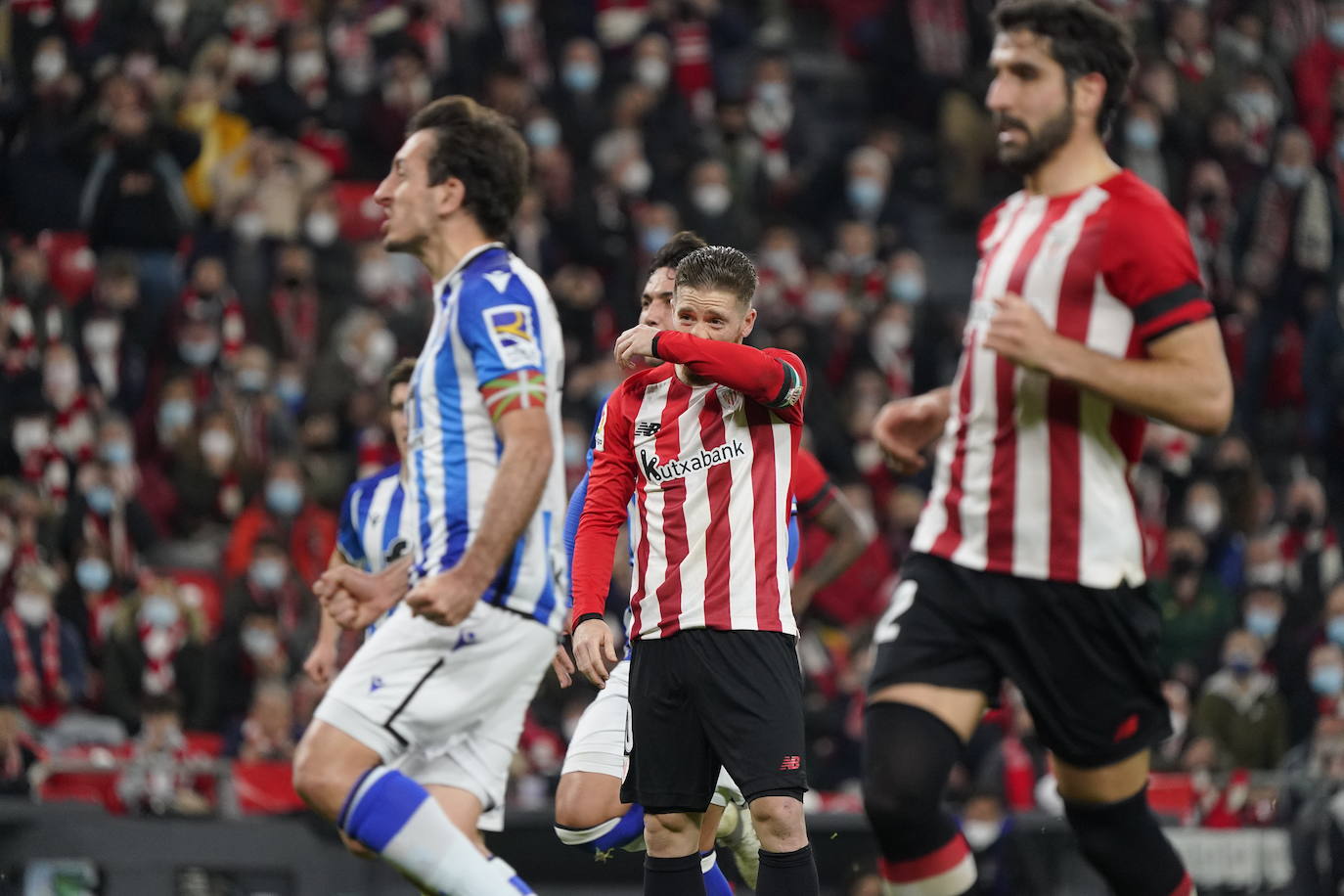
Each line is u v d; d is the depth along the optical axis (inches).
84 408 1455.5
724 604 549.6
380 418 1533.0
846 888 1106.7
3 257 1531.7
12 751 1099.3
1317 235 2026.3
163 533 1483.8
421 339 1600.6
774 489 561.6
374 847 543.2
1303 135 2048.5
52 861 986.7
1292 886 1166.3
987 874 1147.3
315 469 1483.8
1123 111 1996.8
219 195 1678.2
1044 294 526.6
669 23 2021.4
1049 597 524.4
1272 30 2246.6
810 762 1301.7
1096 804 548.7
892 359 1736.0
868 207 1973.4
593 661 547.5
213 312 1542.8
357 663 560.4
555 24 2007.9
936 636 532.7
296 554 1419.8
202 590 1424.7
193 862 1013.8
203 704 1264.8
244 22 1819.6
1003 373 530.0
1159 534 1669.5
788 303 1764.3
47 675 1251.2
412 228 589.0
